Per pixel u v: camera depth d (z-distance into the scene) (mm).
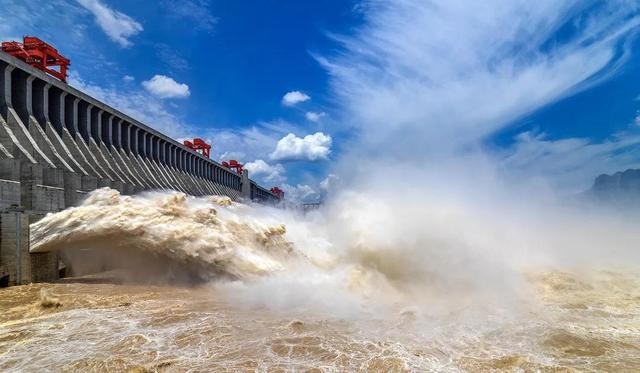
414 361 9695
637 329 12109
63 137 50688
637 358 9844
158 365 9414
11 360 9828
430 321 13227
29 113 45250
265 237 21281
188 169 99125
